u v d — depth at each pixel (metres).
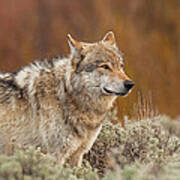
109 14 46.75
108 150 13.26
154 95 20.84
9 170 9.18
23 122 11.88
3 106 11.95
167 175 9.20
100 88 11.95
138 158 12.70
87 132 12.04
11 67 32.06
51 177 9.56
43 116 11.74
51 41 41.97
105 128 13.68
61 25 44.75
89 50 12.09
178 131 19.81
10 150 11.88
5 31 42.94
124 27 44.34
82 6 47.56
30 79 12.02
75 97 11.77
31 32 43.38
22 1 46.47
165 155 12.64
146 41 43.50
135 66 23.22
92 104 11.96
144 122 14.34
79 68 11.88
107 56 12.08
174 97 33.28
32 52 38.19
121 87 11.81
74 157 12.36
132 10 48.66
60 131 11.70
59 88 11.80
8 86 12.14
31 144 11.90
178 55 43.06
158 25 48.09
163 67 39.56
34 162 9.96
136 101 15.73
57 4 47.16
